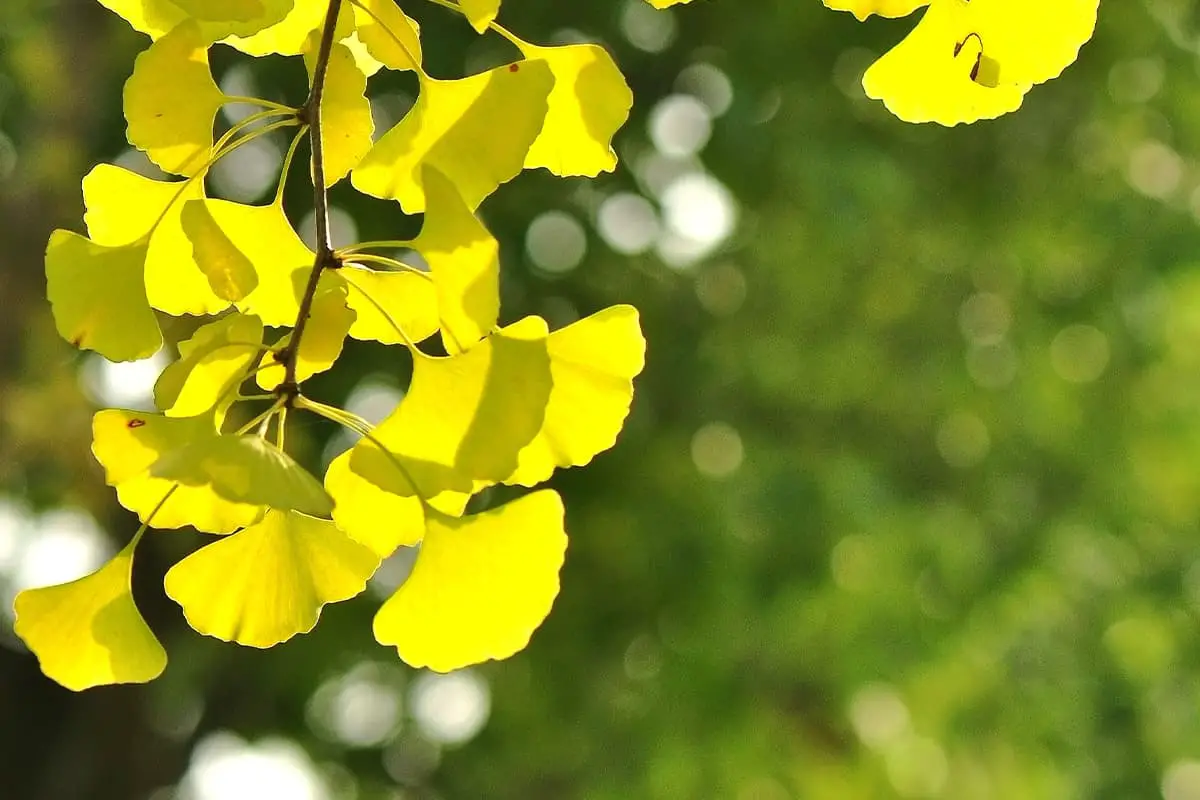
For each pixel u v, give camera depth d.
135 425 1.40
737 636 5.40
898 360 5.62
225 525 1.43
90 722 6.04
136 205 1.46
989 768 6.52
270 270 1.46
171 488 1.43
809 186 4.73
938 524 5.59
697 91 5.08
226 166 4.45
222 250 1.43
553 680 5.82
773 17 4.96
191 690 5.96
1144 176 5.99
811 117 4.96
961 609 5.68
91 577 1.43
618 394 1.43
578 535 5.44
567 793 6.29
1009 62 1.44
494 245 1.39
